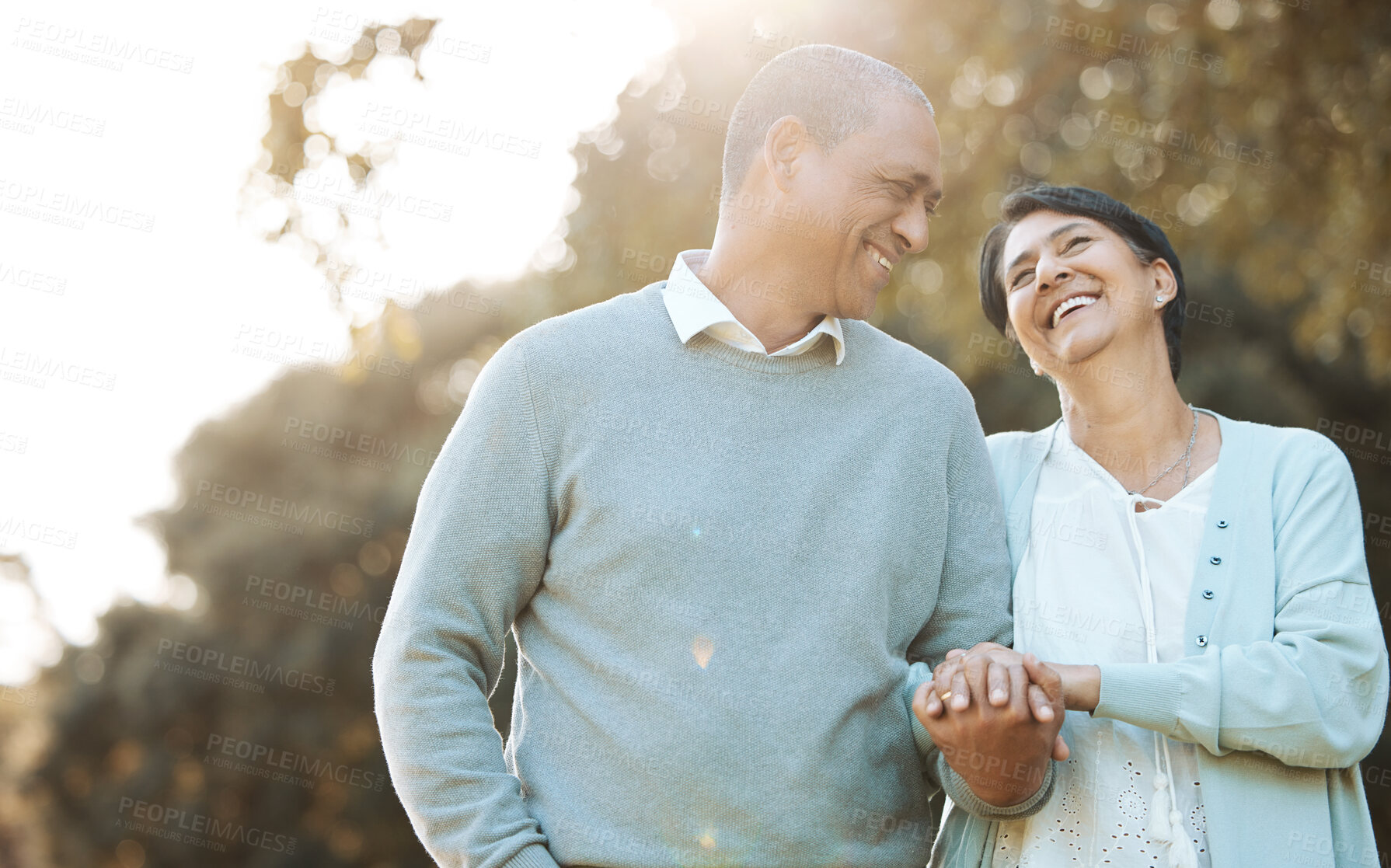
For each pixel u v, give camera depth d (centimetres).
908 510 203
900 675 200
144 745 1209
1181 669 190
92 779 1235
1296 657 189
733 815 183
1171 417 218
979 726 184
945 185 583
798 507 196
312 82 562
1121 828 196
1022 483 226
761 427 200
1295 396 939
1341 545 199
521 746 197
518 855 181
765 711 186
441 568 193
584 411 198
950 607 209
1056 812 200
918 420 209
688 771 183
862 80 206
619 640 191
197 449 1232
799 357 206
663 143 567
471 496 195
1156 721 189
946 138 564
